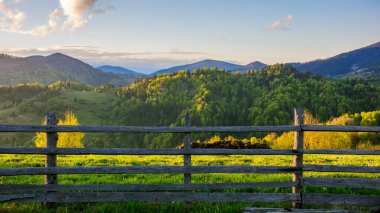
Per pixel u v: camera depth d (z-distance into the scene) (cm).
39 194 885
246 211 854
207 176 1345
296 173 941
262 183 934
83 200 895
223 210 873
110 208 872
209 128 922
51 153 891
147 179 1275
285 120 18750
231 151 933
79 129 894
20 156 2269
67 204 909
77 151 899
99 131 897
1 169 869
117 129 901
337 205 941
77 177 1325
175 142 15612
